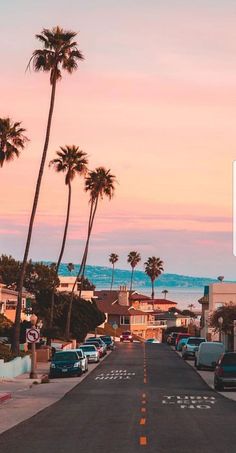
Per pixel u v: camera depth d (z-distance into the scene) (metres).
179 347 81.19
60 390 36.34
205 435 18.30
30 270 106.19
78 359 47.41
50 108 53.00
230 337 68.25
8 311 86.62
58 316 84.50
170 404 28.14
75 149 76.12
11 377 43.69
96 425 20.98
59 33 53.91
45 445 16.67
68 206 75.88
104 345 73.62
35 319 45.88
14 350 50.16
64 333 85.00
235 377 35.16
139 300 174.88
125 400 30.20
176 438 17.64
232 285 90.25
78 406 27.56
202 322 96.62
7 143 58.94
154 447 15.98
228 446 16.19
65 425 21.12
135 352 80.12
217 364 36.28
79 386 39.34
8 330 67.06
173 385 39.91
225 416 23.39
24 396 32.53
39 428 20.41
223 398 31.22
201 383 41.56
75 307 87.25
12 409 26.50
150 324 159.38
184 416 23.41
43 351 60.56
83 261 93.62
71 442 17.19
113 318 149.38
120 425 20.84
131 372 51.25
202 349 53.06
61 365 46.59
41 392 34.91
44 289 87.31
